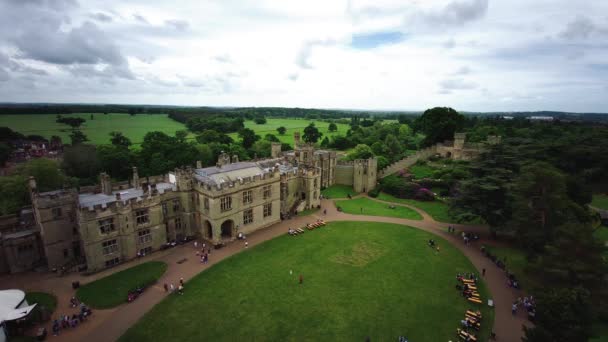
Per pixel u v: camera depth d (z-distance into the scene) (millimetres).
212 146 145000
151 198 61438
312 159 98875
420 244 67812
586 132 147000
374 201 100000
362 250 64750
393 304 47281
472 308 46531
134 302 47312
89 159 107125
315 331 41750
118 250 58469
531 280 53344
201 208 68000
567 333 32094
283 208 84188
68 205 56906
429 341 40188
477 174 74062
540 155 89125
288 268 57250
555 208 55750
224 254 62625
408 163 125062
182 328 42062
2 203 69000
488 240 70062
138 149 137000
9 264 55188
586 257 43344
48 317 43500
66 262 57812
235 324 42875
